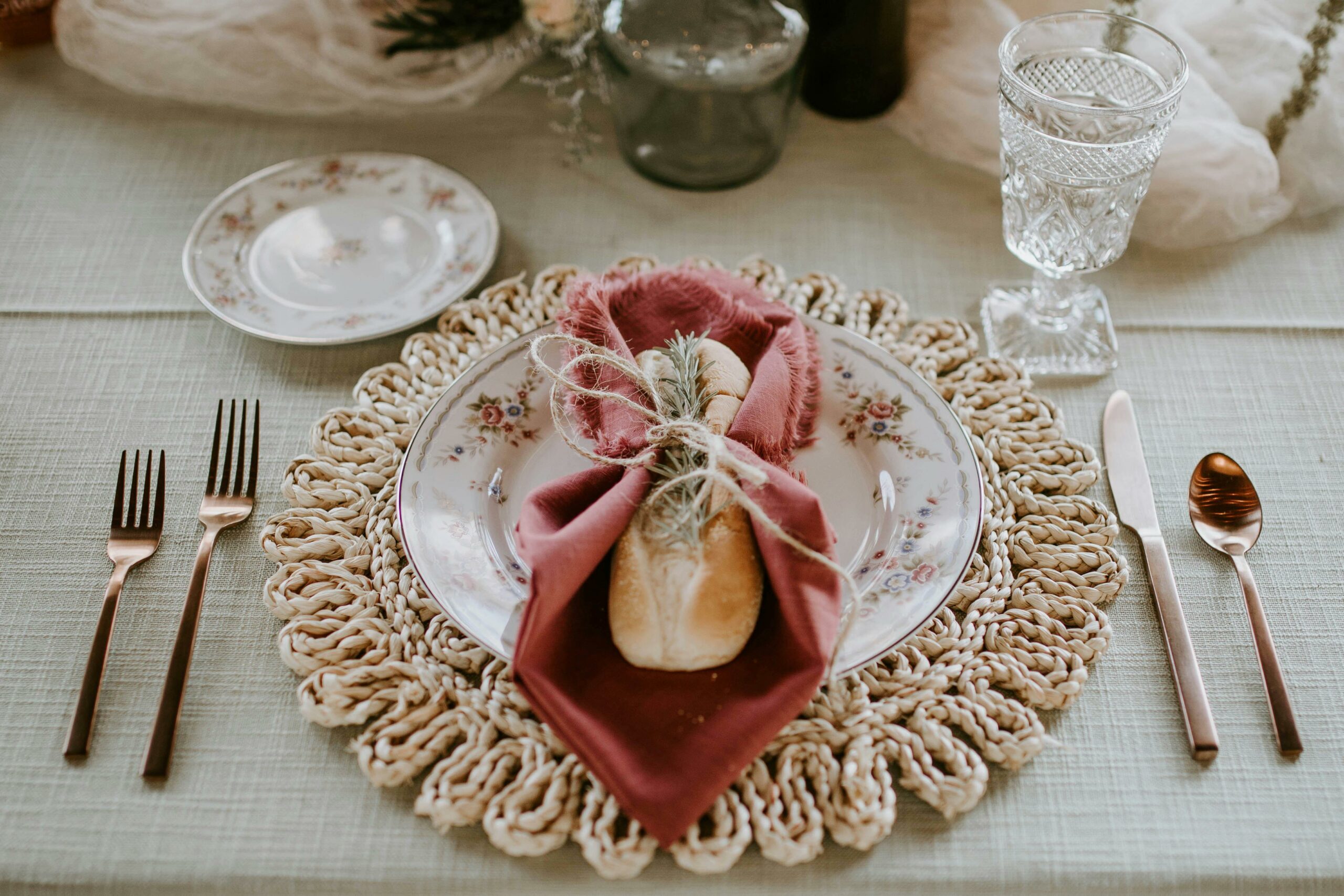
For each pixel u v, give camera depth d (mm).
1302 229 1086
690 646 654
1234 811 664
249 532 824
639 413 748
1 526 834
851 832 638
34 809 668
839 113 1219
